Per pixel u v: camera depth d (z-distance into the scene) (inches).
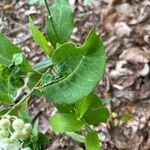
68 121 9.0
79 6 26.3
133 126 20.2
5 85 8.0
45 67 8.3
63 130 8.9
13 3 27.5
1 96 8.1
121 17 25.3
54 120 9.0
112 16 25.4
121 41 24.0
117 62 22.8
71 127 8.9
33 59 24.1
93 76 7.1
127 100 21.2
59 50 7.1
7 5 27.5
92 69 7.1
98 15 25.7
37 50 24.5
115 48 23.6
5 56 8.1
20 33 25.9
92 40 6.9
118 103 21.1
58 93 7.4
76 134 19.1
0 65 7.9
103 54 6.9
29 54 24.4
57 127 9.0
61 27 8.8
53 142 20.1
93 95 8.8
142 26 24.7
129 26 24.7
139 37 24.0
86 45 6.9
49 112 21.2
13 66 7.6
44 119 21.0
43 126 20.6
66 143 19.9
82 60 7.1
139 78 22.1
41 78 7.8
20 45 25.1
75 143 19.9
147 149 19.5
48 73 7.8
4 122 6.9
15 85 7.9
